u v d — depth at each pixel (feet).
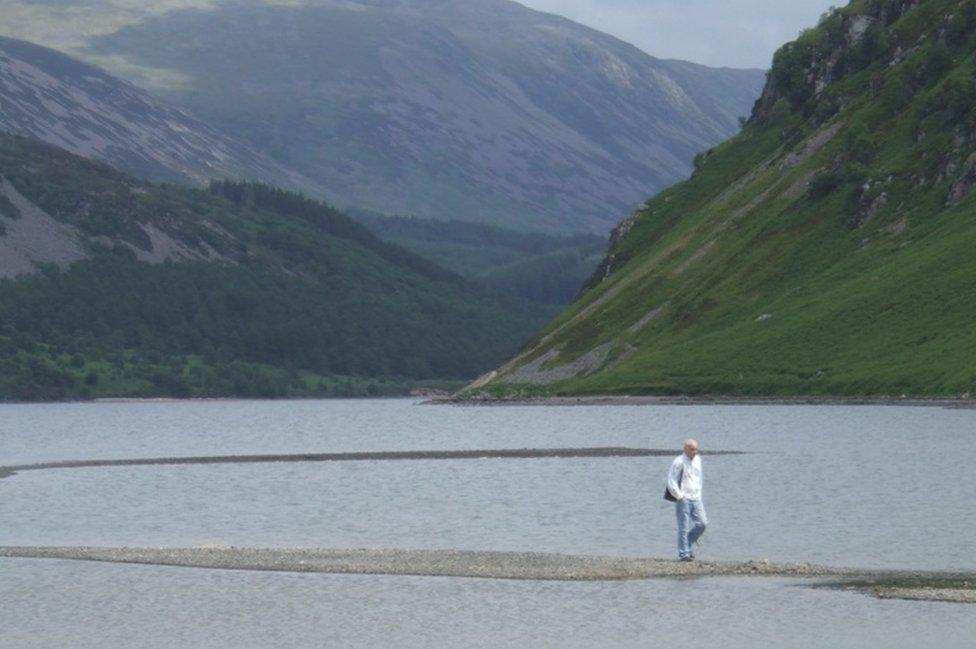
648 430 556.92
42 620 165.58
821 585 178.29
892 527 234.17
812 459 384.27
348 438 617.62
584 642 150.71
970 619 155.94
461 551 214.69
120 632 159.12
